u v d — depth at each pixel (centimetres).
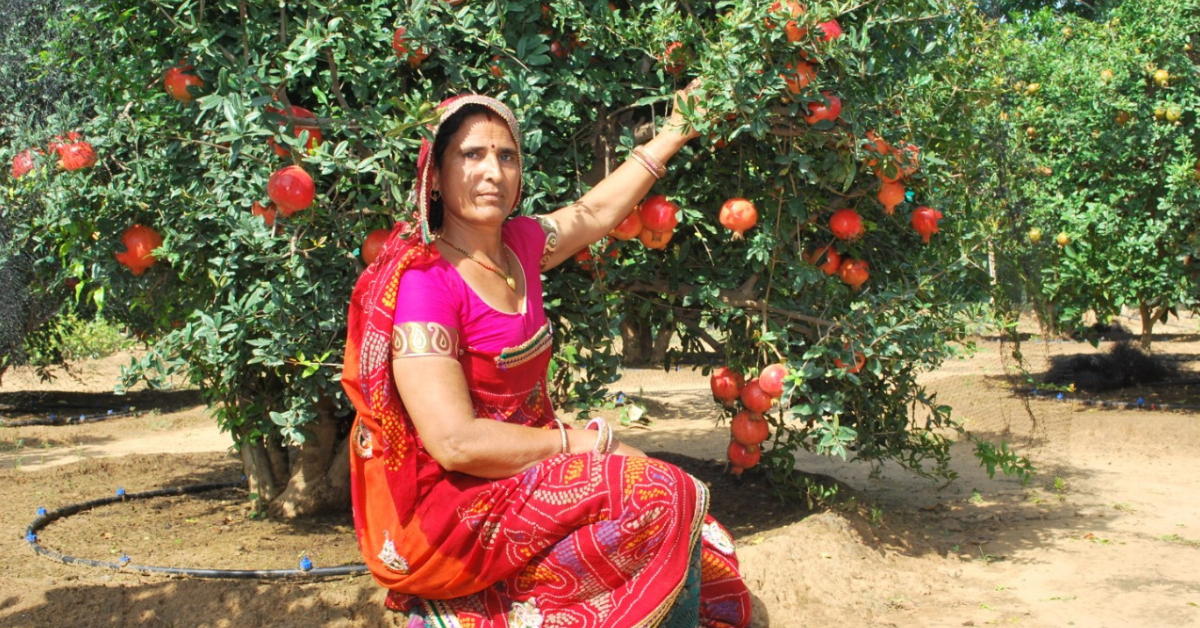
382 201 379
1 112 715
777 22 360
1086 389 1020
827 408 417
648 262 451
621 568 250
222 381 436
